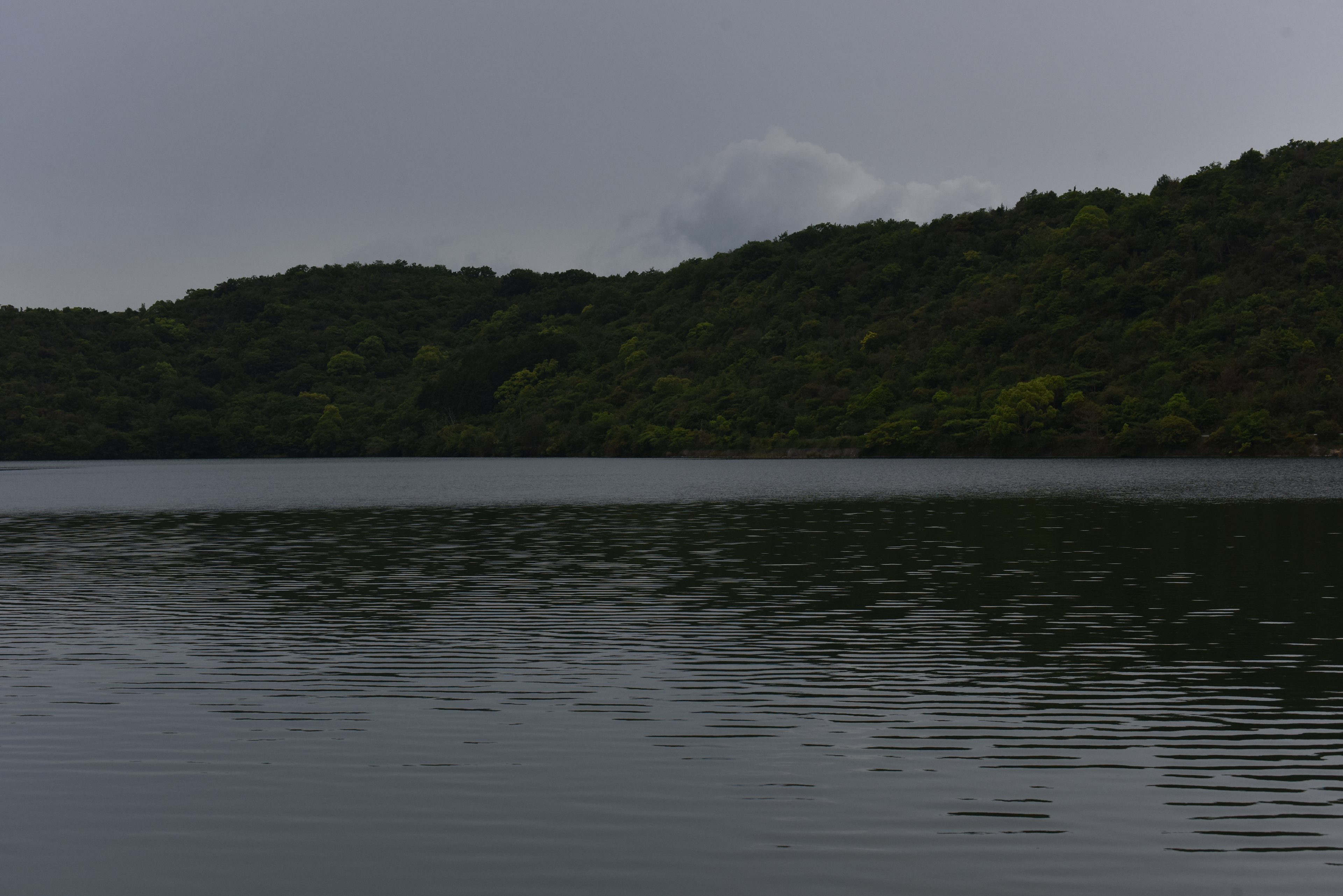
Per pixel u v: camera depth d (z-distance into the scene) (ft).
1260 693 67.10
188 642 84.28
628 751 57.11
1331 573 114.42
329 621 92.79
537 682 71.26
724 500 238.27
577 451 595.06
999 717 62.85
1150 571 116.88
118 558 140.67
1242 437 403.95
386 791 51.83
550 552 141.59
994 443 454.40
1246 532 155.12
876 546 143.33
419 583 114.62
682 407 575.79
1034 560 127.24
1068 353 516.32
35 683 71.77
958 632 85.56
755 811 49.06
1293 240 521.24
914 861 44.11
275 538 165.68
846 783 52.37
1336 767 54.03
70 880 43.42
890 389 526.16
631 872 43.45
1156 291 529.04
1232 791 51.03
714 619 91.91
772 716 63.26
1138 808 49.21
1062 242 615.57
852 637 84.17
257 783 52.95
